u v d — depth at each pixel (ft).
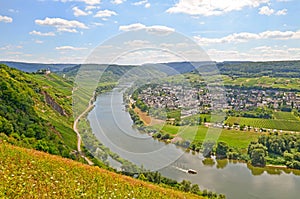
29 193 25.52
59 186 30.01
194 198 48.91
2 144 48.29
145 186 37.37
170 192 41.81
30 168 36.14
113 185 33.63
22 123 88.12
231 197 98.48
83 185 31.94
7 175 29.19
